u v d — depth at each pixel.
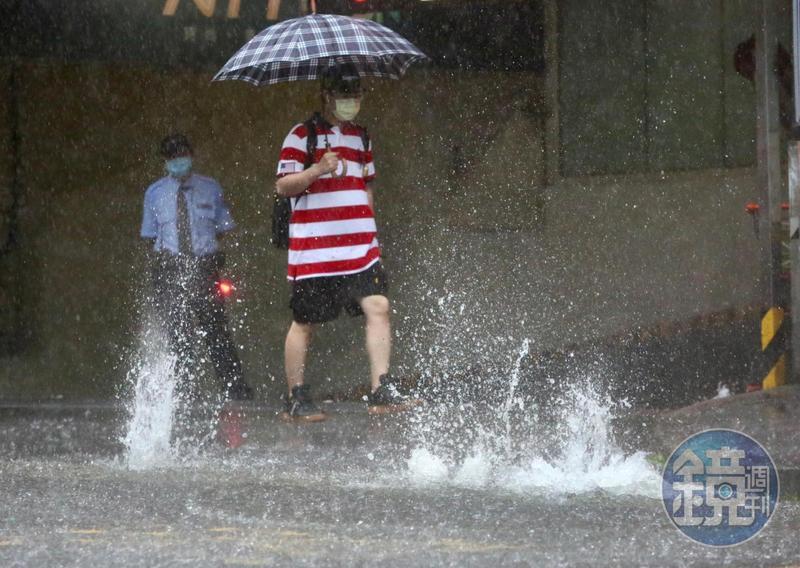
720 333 32.19
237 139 41.50
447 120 39.53
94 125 41.47
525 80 38.34
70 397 28.45
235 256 39.97
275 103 41.50
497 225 38.47
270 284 39.09
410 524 15.80
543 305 35.31
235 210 41.28
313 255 23.41
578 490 17.77
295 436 22.11
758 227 27.42
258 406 25.98
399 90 39.91
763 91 24.88
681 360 30.03
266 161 41.56
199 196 29.03
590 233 36.66
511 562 13.98
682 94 34.69
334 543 14.80
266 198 41.47
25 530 15.41
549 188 37.84
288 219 23.56
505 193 38.56
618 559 14.15
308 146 23.27
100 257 40.75
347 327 33.94
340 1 34.38
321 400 27.19
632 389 27.28
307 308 23.53
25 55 39.09
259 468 19.41
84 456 20.47
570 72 37.56
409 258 39.12
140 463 19.86
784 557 14.33
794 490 17.86
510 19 37.91
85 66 41.16
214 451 20.86
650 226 35.12
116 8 37.47
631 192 35.81
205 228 29.06
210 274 29.12
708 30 33.59
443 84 39.28
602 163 36.81
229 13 35.41
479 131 39.16
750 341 30.78
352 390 28.89
